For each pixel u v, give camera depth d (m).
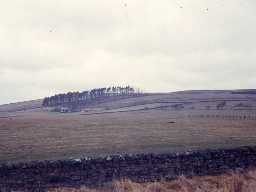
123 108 183.00
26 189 27.73
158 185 28.98
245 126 71.69
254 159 36.31
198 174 32.56
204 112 135.62
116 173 31.28
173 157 33.97
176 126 71.81
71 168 31.08
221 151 36.28
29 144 46.69
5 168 29.92
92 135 56.78
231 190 28.19
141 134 58.34
